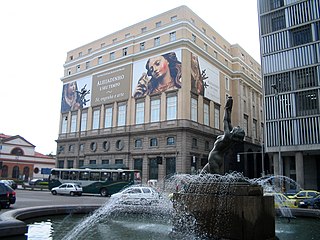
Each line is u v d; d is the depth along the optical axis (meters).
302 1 40.53
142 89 48.94
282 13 42.25
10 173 71.38
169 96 45.38
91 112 56.03
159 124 45.50
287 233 9.91
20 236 7.36
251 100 63.09
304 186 39.09
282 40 41.50
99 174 37.19
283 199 20.22
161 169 43.88
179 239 8.48
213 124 49.97
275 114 40.00
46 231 9.38
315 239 8.84
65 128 60.72
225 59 57.22
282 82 40.34
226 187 8.35
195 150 44.44
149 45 50.28
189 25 47.06
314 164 40.19
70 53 65.88
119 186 35.62
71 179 38.88
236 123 55.91
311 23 39.28
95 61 58.56
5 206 17.55
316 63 38.03
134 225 11.15
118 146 50.06
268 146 39.69
